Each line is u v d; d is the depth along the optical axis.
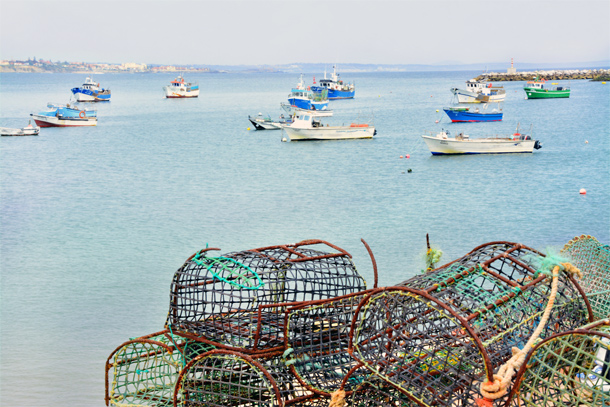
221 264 5.18
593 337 3.80
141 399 5.34
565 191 31.45
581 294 4.67
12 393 10.78
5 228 24.47
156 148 54.34
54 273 17.97
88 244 21.52
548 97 112.94
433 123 74.06
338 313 5.41
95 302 15.34
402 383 4.40
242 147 54.28
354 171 40.00
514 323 4.67
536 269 4.86
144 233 23.08
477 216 25.64
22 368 11.64
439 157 45.66
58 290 16.33
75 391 10.95
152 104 121.75
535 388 4.18
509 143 45.34
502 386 3.82
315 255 5.83
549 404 4.36
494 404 4.18
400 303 4.39
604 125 65.88
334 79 132.38
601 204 27.94
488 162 42.66
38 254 20.22
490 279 4.75
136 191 33.06
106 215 26.66
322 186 34.12
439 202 28.92
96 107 114.81
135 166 43.41
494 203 28.58
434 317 4.96
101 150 53.44
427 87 190.12
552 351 4.01
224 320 5.20
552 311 4.71
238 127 73.75
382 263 18.38
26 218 26.38
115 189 33.78
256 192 32.34
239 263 5.17
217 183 35.56
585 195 30.17
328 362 5.24
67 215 26.81
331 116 87.69
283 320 5.30
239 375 4.77
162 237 22.39
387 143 55.19
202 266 5.20
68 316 14.32
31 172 41.19
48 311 14.71
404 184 34.69
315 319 5.39
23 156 49.91
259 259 5.64
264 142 57.91
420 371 4.46
